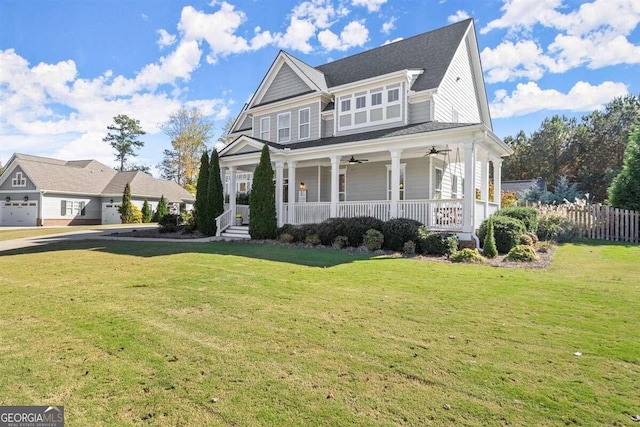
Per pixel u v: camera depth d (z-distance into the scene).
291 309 5.14
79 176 35.97
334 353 3.65
